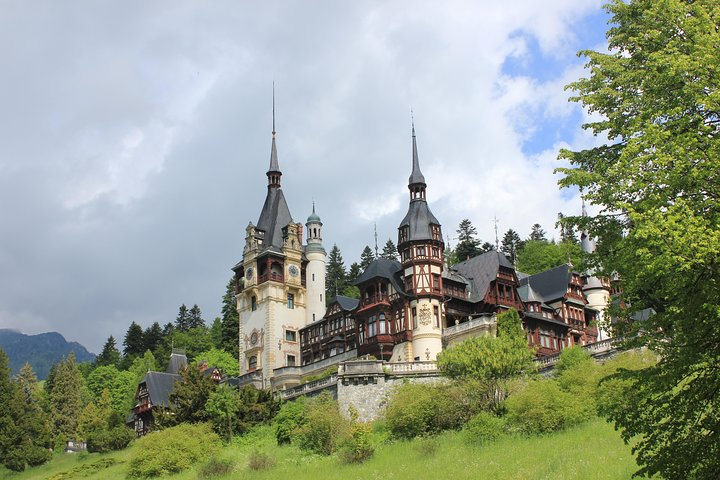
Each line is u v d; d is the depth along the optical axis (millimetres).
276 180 102938
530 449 40906
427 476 38875
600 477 31141
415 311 75500
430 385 56031
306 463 49812
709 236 19547
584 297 85875
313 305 97125
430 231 77812
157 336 143125
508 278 80188
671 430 21328
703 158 21109
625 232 24719
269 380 88000
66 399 109188
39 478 72750
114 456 76188
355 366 60594
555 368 56625
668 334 22438
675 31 25203
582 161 27641
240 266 98875
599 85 27953
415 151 82188
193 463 57344
